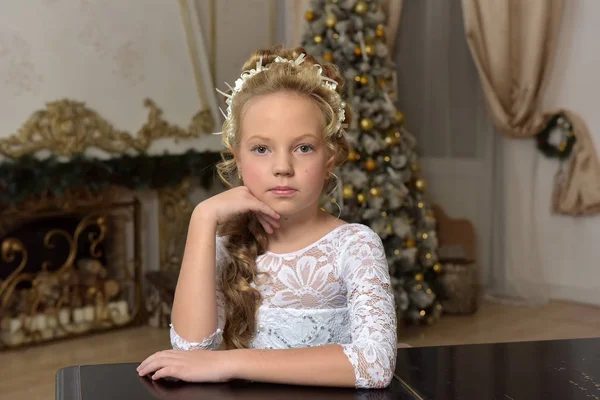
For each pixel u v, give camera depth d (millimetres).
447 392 1062
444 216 5082
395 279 3906
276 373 1066
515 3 4742
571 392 1062
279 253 1290
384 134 3982
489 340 3986
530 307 4789
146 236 4594
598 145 4656
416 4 4926
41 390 3244
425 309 4191
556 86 4840
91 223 4254
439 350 1288
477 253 5137
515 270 5004
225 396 1024
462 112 5059
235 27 4895
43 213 4000
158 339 4152
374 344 1102
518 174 4984
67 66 3969
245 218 1312
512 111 4844
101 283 4344
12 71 3766
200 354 1100
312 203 1261
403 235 3900
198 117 4586
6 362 3701
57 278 4113
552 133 4789
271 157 1194
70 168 3859
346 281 1238
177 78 4484
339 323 1275
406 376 1138
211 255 1216
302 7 4930
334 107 1238
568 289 4883
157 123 4355
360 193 3842
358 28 3842
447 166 5082
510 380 1116
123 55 4207
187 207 4621
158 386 1066
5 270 4027
